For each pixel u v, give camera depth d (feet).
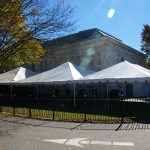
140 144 27.71
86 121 44.16
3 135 34.60
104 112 53.88
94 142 29.50
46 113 53.52
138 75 55.36
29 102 75.10
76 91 108.47
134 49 151.94
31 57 57.00
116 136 32.17
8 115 53.88
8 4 46.16
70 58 132.98
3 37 49.44
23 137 33.01
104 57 125.29
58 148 27.30
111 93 100.17
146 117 46.44
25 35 48.96
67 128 38.68
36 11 49.49
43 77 76.23
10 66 62.75
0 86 107.55
